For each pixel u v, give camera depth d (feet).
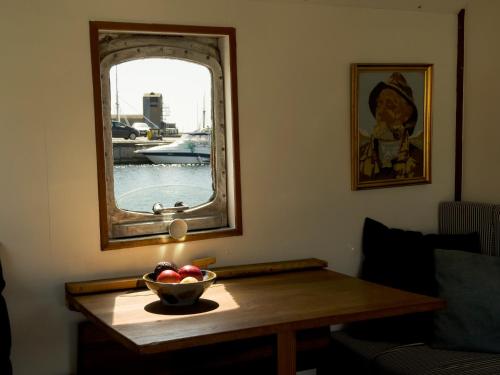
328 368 10.08
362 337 9.75
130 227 9.11
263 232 9.89
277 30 9.75
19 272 8.34
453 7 11.12
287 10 9.81
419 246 9.99
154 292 7.68
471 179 11.29
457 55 11.35
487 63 10.85
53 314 8.53
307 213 10.22
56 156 8.46
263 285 8.77
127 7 8.71
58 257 8.53
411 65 10.85
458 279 8.97
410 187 11.14
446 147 11.42
